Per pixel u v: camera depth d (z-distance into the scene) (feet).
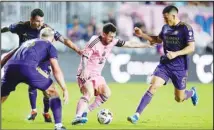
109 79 199.62
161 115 118.42
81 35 205.67
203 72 204.13
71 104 138.51
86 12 206.39
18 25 104.68
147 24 209.77
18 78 89.66
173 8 100.27
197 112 125.70
